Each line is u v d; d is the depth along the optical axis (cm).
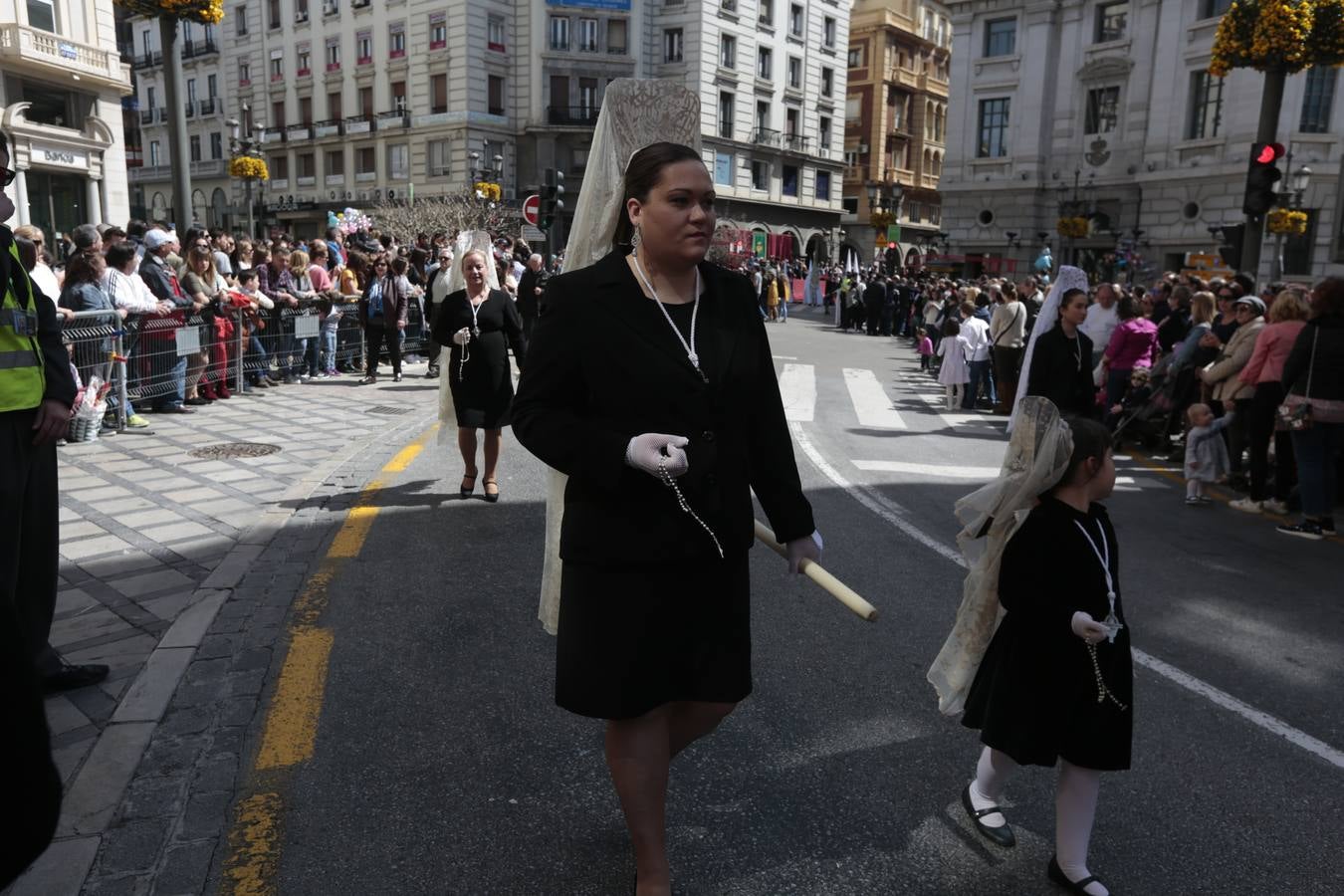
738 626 232
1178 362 990
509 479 741
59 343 346
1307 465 673
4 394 317
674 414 220
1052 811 310
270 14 5384
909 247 6625
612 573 221
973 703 288
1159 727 369
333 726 344
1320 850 291
